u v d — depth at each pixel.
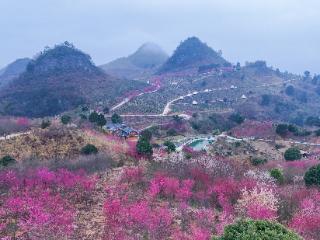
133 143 57.50
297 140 83.94
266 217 23.91
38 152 45.97
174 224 24.59
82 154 44.75
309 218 23.94
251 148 73.25
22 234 22.50
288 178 38.00
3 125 58.62
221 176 33.88
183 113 129.50
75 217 25.67
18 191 29.59
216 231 23.14
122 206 26.66
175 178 32.69
